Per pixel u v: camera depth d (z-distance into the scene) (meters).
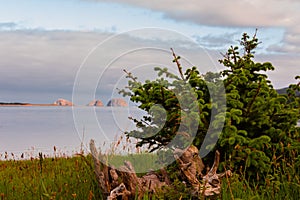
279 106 6.33
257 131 6.55
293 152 6.07
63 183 6.16
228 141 5.77
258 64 7.02
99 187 5.19
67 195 5.55
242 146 6.06
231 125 6.11
